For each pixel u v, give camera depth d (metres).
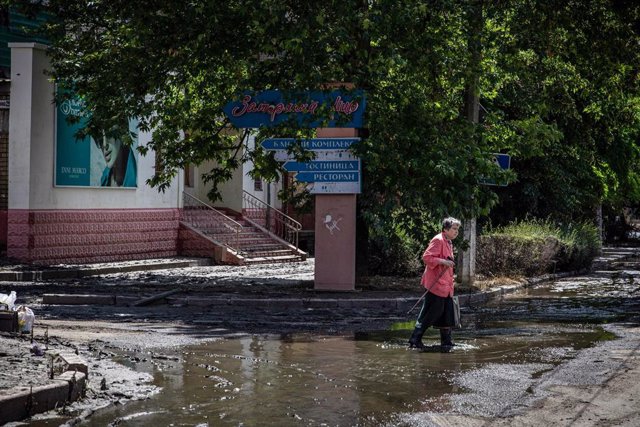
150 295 19.64
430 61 21.03
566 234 32.19
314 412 8.63
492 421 8.32
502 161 22.31
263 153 23.67
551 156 35.62
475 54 21.73
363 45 20.98
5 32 28.75
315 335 14.59
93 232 28.67
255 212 36.91
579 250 32.19
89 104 23.27
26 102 26.03
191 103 23.27
